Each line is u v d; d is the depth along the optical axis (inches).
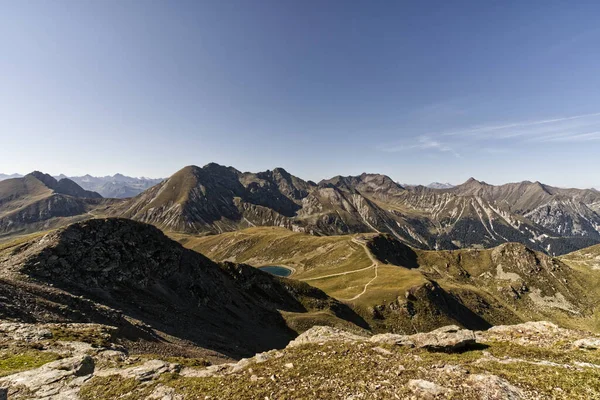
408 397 656.4
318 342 1181.7
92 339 1374.3
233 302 3745.1
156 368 960.3
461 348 1010.1
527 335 1104.2
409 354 959.6
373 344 1080.2
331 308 4943.4
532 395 633.0
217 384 818.2
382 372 798.5
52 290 1955.0
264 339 3189.0
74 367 946.1
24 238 3090.6
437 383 700.0
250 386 785.6
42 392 789.2
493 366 797.2
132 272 2928.2
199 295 3339.1
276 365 939.3
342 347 1065.5
